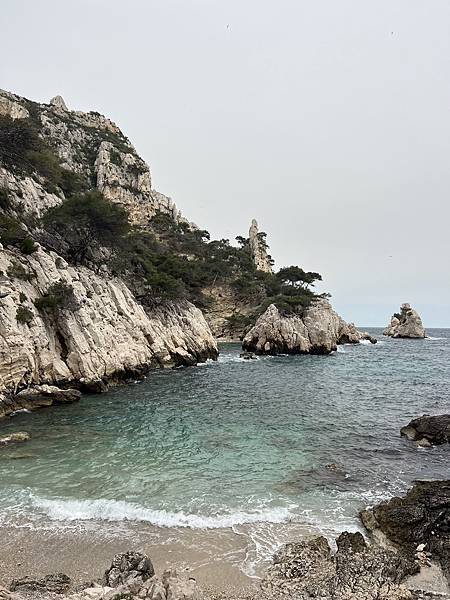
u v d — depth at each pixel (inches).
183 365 2267.5
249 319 4030.5
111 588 366.6
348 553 455.2
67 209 1945.1
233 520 558.3
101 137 5462.6
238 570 445.4
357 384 1759.4
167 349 2260.1
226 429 1025.5
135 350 1863.9
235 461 794.2
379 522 541.3
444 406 1332.4
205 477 709.3
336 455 839.1
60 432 963.3
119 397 1393.9
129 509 583.5
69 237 2060.8
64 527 533.3
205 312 4151.1
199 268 3919.8
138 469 739.4
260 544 499.8
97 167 4881.9
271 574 428.8
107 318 1755.7
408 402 1395.2
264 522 554.6
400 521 531.8
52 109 5383.9
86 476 700.7
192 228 5753.0
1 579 424.8
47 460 774.5
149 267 2674.7
